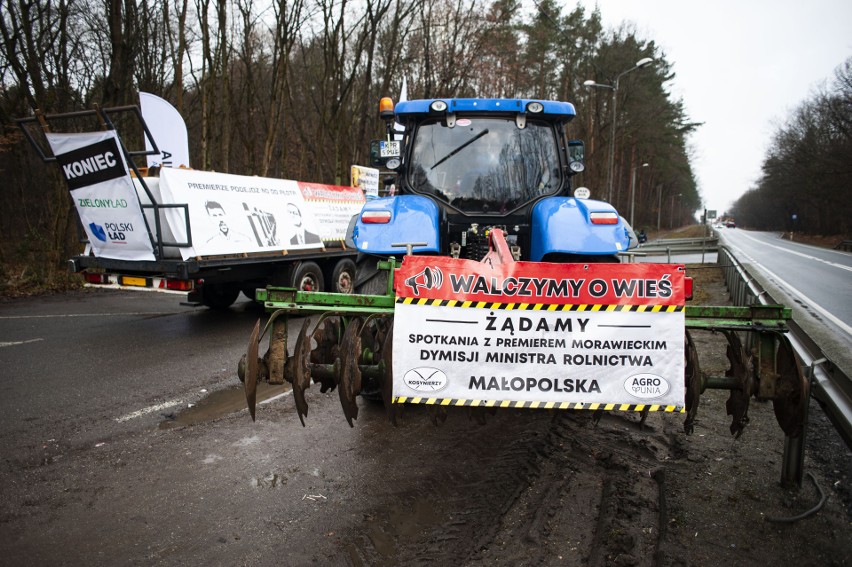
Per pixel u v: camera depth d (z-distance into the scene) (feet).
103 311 31.04
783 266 70.74
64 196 42.42
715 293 39.09
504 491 10.90
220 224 25.04
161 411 15.30
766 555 8.73
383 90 69.00
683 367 9.14
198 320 28.37
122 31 50.24
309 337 9.83
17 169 63.36
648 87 135.74
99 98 54.24
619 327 9.21
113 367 19.43
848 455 12.34
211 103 57.62
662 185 265.13
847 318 31.19
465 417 14.92
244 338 24.23
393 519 9.99
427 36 71.51
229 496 10.77
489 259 11.51
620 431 13.75
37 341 23.11
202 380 18.12
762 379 9.30
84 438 13.42
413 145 17.07
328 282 33.17
